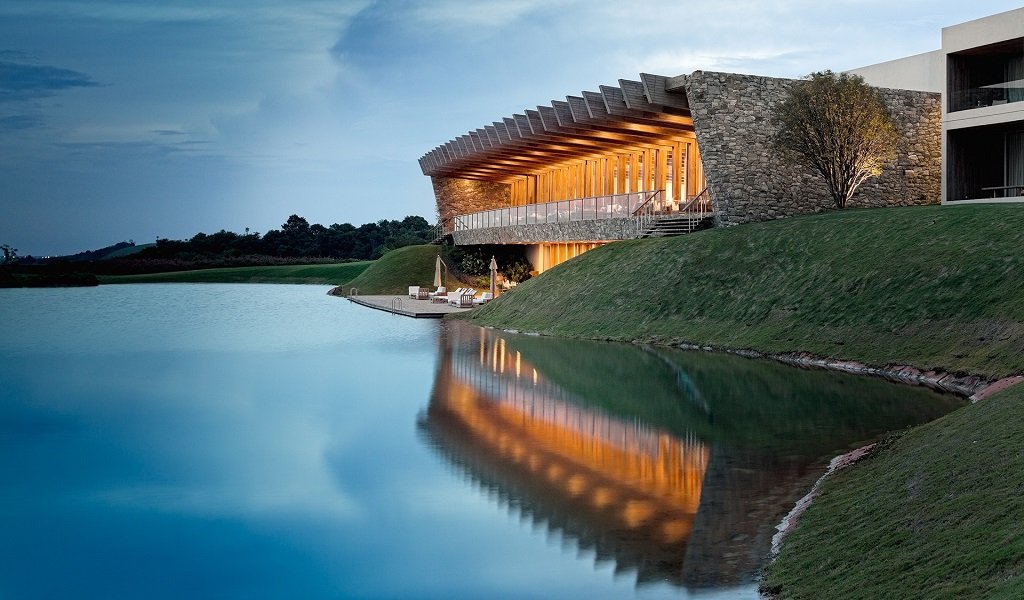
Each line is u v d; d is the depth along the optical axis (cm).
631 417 1602
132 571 920
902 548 779
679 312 2789
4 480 1273
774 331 2398
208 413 1761
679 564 877
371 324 3741
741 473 1189
